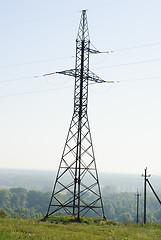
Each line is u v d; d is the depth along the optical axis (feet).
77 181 137.08
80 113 143.13
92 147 141.38
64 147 139.33
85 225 113.29
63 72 143.13
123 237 77.51
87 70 146.10
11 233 65.05
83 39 147.95
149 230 101.96
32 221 110.01
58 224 107.34
